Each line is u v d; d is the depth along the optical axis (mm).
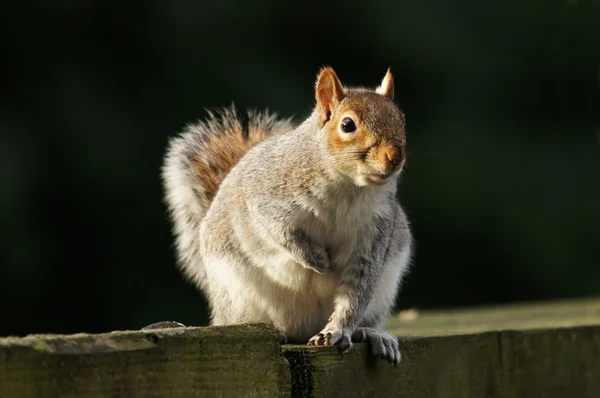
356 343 5020
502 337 5094
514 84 7617
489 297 7117
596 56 7750
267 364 4926
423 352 5047
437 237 7082
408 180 7078
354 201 5078
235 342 4914
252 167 5113
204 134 5266
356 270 5090
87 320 6445
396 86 7359
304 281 5094
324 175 5070
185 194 5234
